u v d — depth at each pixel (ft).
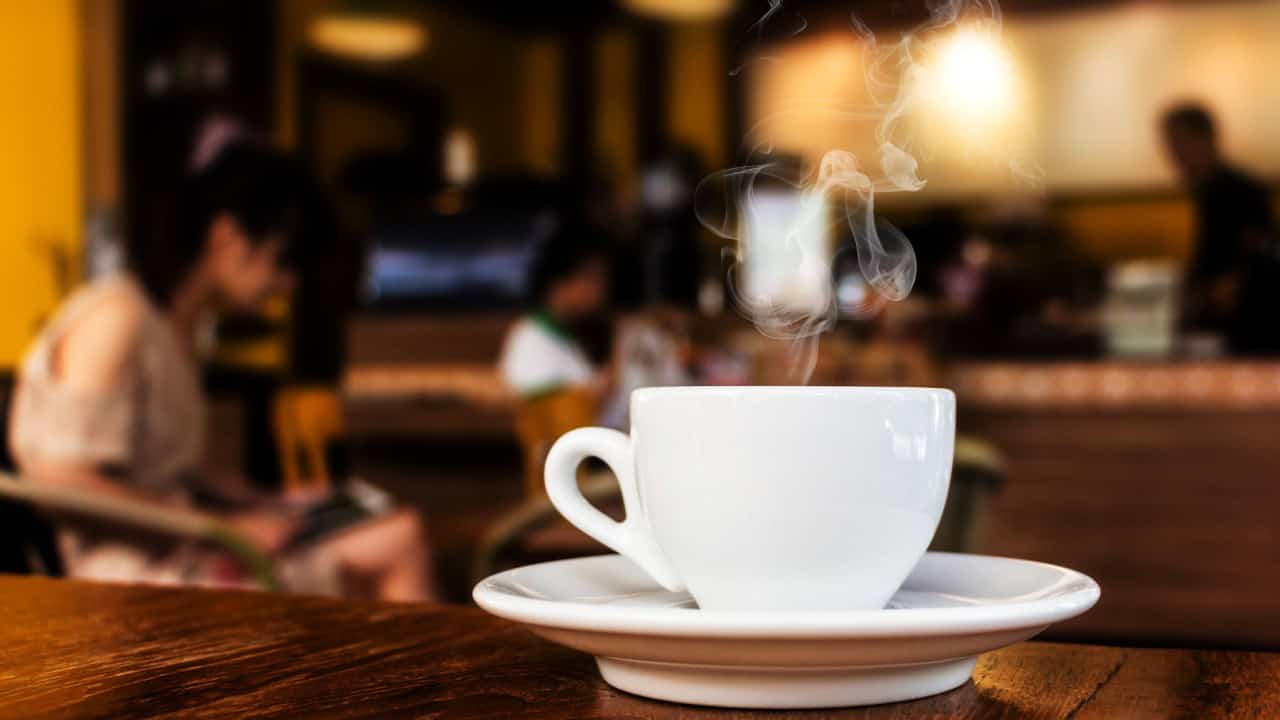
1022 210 19.42
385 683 1.76
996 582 1.98
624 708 1.60
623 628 1.48
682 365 13.62
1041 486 13.42
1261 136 18.67
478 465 15.38
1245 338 15.79
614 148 22.56
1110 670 1.81
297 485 10.75
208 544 6.63
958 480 4.80
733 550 1.68
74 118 14.15
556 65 22.93
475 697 1.67
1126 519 13.14
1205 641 12.82
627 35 22.38
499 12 21.79
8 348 13.87
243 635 2.13
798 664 1.49
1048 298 19.01
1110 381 13.25
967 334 16.66
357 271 18.61
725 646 1.46
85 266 13.75
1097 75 19.29
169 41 14.84
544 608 1.55
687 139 21.75
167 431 7.10
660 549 1.81
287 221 7.75
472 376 16.70
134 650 2.01
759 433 1.65
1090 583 1.68
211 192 7.45
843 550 1.66
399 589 7.70
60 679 1.80
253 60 16.22
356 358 17.26
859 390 1.65
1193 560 12.89
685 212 19.38
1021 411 13.48
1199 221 17.22
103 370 6.78
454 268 18.39
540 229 18.28
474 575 5.92
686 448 1.69
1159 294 14.62
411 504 15.56
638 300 19.16
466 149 21.27
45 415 6.73
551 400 9.61
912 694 1.62
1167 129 17.89
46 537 6.03
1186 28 18.95
